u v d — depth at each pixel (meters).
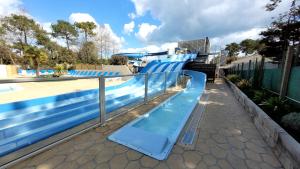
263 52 11.80
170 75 8.50
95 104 3.31
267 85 5.63
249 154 2.17
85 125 2.91
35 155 1.99
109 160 1.94
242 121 3.46
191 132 2.84
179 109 4.79
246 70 9.09
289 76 3.90
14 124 2.07
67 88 9.94
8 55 25.05
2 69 21.25
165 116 4.24
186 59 14.95
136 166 1.84
